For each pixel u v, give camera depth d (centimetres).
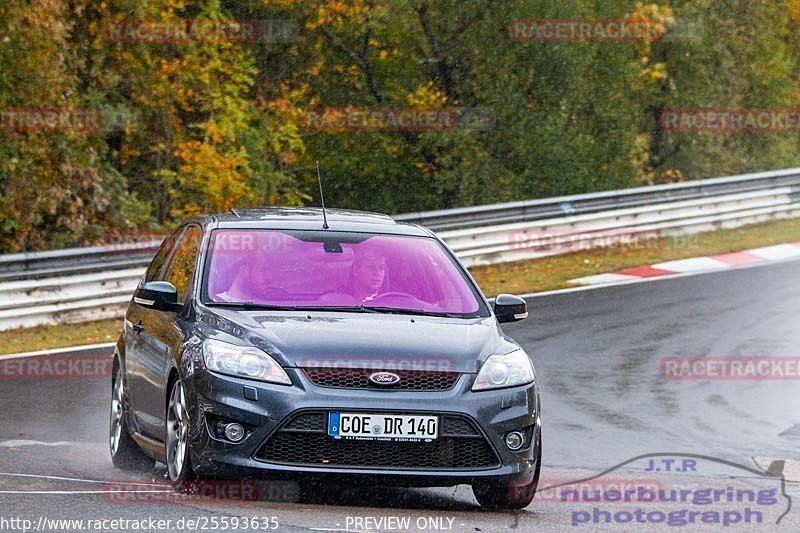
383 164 8844
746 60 10488
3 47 6362
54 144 6744
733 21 10244
